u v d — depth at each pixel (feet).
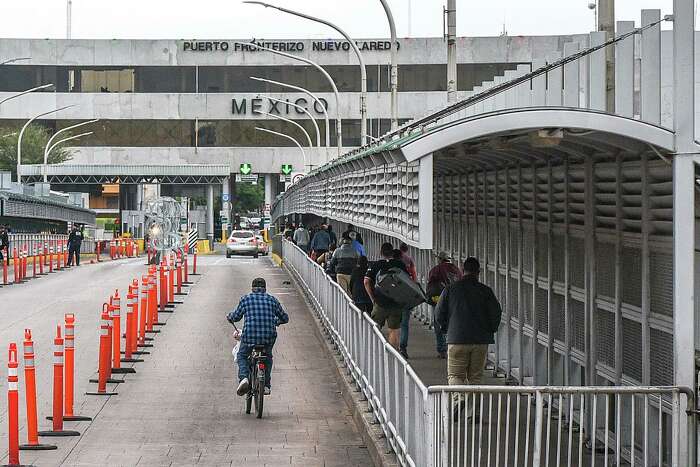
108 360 92.84
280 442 71.97
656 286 56.24
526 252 82.48
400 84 423.23
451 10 119.85
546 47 418.72
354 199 108.68
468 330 69.41
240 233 342.23
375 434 68.54
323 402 86.38
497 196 89.81
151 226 273.54
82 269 259.19
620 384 61.87
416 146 48.19
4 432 73.77
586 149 64.75
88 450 69.00
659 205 55.77
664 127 50.90
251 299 81.66
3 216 277.23
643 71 55.31
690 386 51.72
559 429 52.19
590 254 66.33
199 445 70.90
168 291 164.76
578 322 70.33
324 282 123.34
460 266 104.32
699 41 59.26
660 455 52.60
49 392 88.38
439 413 49.78
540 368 79.46
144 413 81.05
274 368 103.04
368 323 77.46
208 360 107.04
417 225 51.93
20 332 127.65
